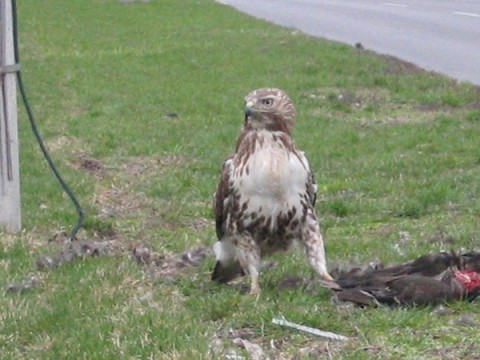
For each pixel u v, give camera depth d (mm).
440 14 35750
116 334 7906
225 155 15969
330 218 12148
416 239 10875
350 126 18109
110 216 12406
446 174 14203
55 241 11195
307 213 8656
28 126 18344
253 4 44312
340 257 10125
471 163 14922
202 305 8609
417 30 31609
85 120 19094
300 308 8391
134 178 14469
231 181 8648
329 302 8586
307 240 8727
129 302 8773
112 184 14070
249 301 8531
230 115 19672
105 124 18656
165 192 13555
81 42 31938
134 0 46188
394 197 12898
